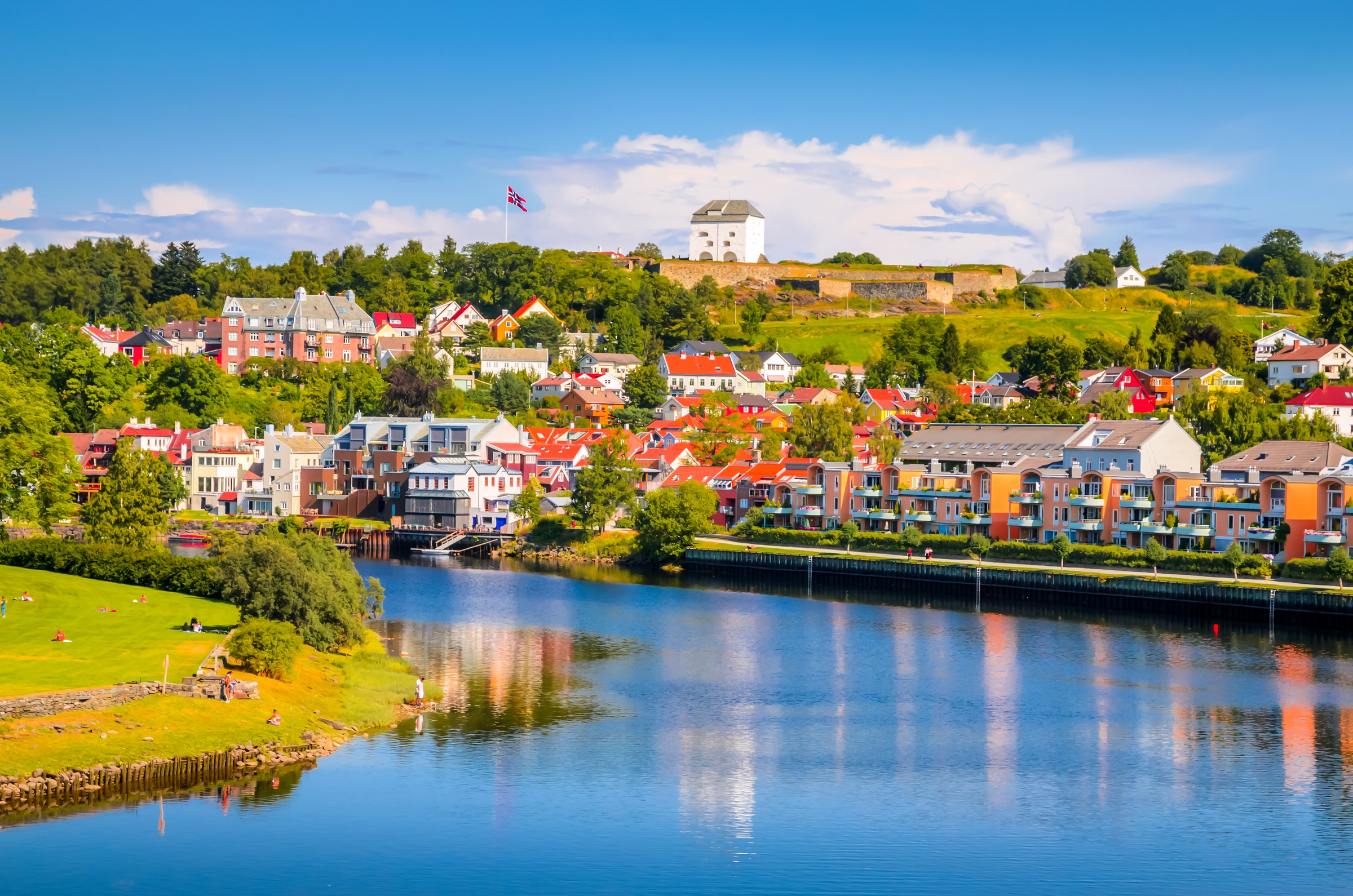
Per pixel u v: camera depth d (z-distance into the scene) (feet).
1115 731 437.58
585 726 433.07
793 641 592.60
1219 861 323.57
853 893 301.43
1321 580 652.48
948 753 410.31
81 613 508.94
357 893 292.61
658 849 324.19
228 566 483.92
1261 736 432.25
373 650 531.09
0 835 313.32
